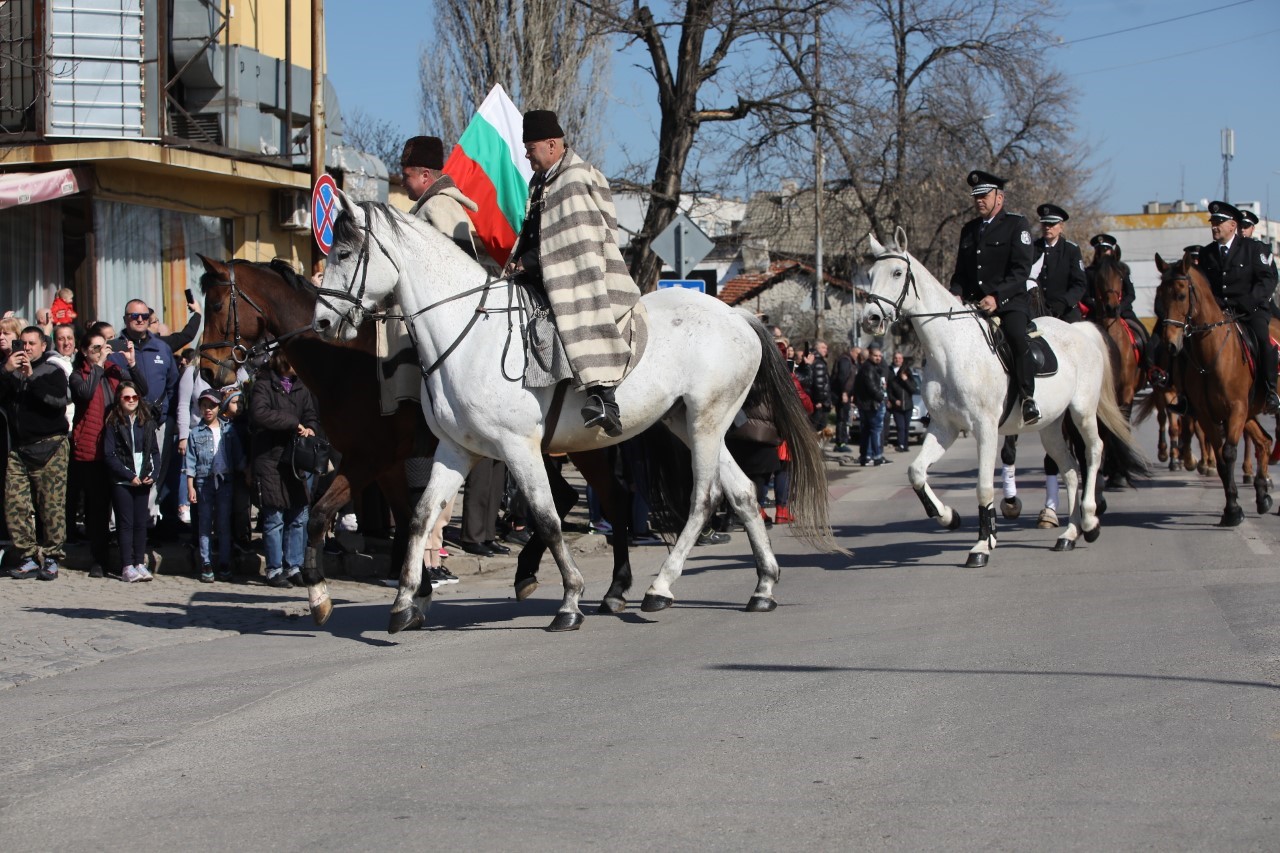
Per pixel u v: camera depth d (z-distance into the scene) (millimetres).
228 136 16828
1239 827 4293
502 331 7781
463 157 11734
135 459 10758
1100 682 6234
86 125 14906
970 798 4633
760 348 8570
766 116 21906
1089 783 4758
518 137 11867
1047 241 13008
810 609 8656
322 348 8781
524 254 7996
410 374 8391
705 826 4418
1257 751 5086
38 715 6270
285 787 4996
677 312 8242
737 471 8602
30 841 4484
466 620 8789
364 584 10898
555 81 20109
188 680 7012
